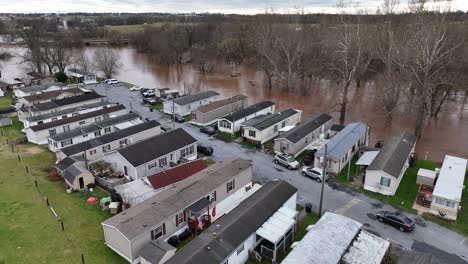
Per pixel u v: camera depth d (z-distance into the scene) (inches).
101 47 6461.6
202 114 2309.3
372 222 1295.5
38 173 1680.6
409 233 1231.5
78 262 1082.1
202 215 1232.8
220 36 5024.6
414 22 2659.9
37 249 1141.7
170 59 4845.0
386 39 3041.3
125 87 3555.6
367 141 2043.6
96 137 1921.8
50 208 1375.5
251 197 1272.1
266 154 1903.3
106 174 1637.6
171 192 1273.4
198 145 1964.8
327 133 2110.0
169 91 3083.2
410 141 1834.4
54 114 2353.6
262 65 3634.4
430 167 1747.0
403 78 2345.0
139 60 5457.7
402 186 1551.4
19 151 1955.0
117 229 1067.3
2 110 2541.8
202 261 944.3
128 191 1386.6
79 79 3809.1
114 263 1077.8
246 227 1096.2
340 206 1401.3
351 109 2800.2
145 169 1614.2
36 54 4065.0
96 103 2608.3
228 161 1523.1
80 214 1341.0
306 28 4040.4
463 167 1544.0
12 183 1577.3
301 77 3705.7
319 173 1603.1
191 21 7283.5
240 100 2623.0
